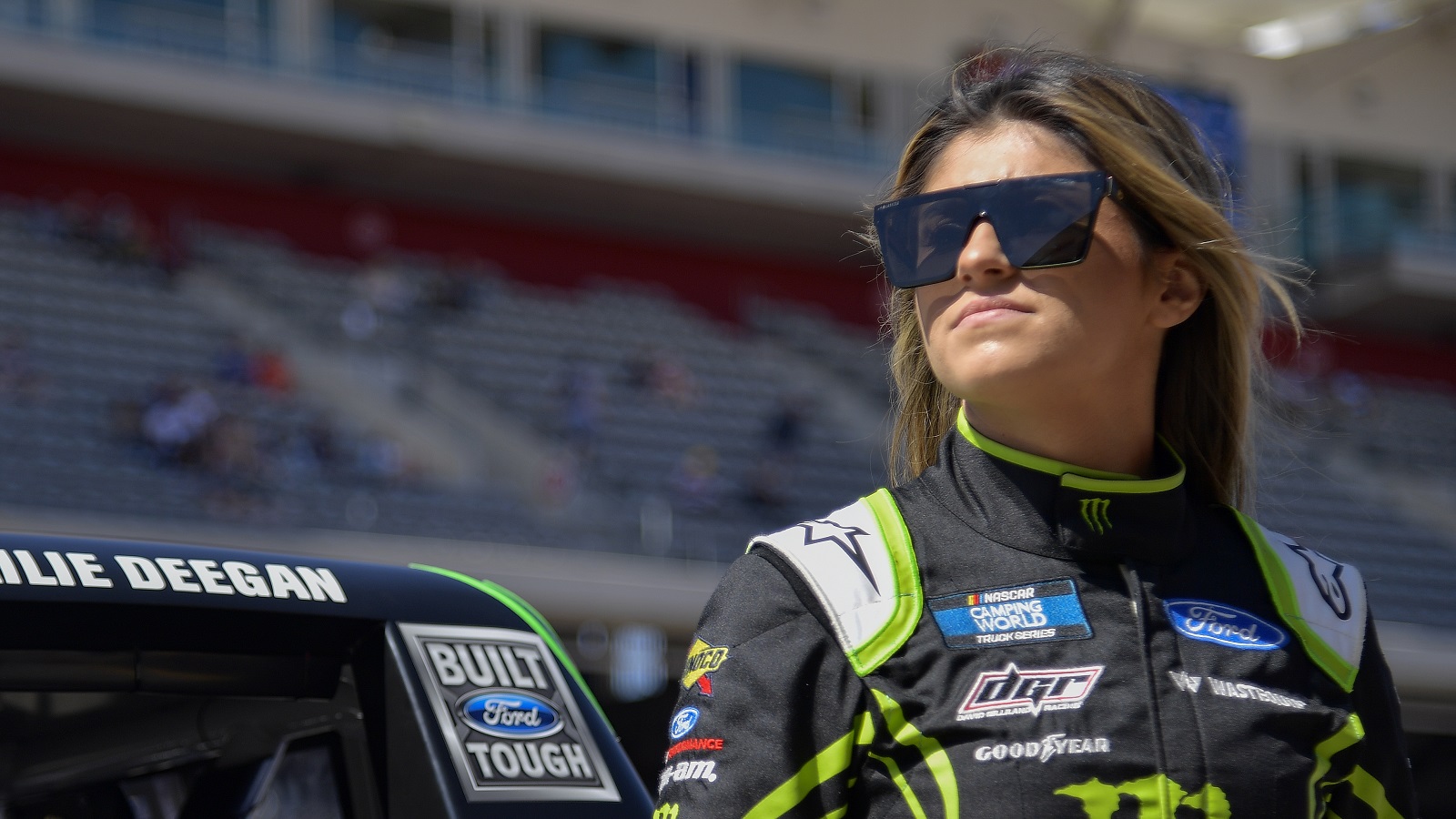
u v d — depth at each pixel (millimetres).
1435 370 28234
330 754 1659
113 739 1665
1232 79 27328
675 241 25312
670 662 13070
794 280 25953
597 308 23094
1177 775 1142
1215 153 1503
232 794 1701
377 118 22344
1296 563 1342
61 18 21016
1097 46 22328
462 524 13953
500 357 20453
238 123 21750
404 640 1653
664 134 24156
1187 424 1483
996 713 1158
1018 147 1318
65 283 18672
